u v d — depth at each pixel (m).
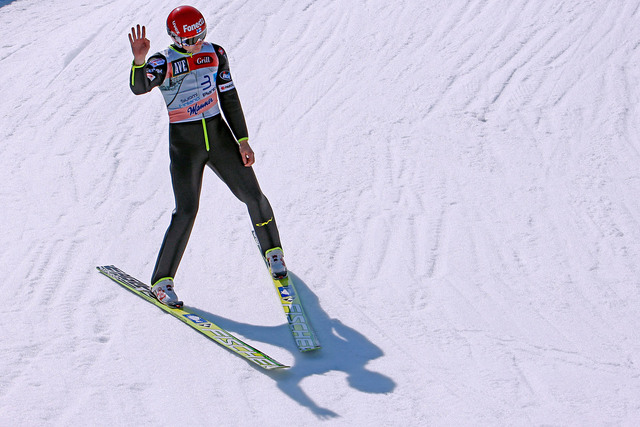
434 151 15.89
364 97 18.31
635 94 17.17
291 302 11.11
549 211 13.49
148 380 9.21
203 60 10.60
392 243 12.76
